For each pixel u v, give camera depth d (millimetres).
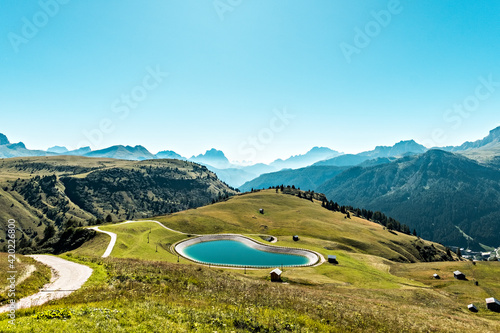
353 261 118625
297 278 79438
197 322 20281
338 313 31406
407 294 71875
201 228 168000
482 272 116562
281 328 22172
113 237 118062
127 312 20484
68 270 40281
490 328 45062
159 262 53656
